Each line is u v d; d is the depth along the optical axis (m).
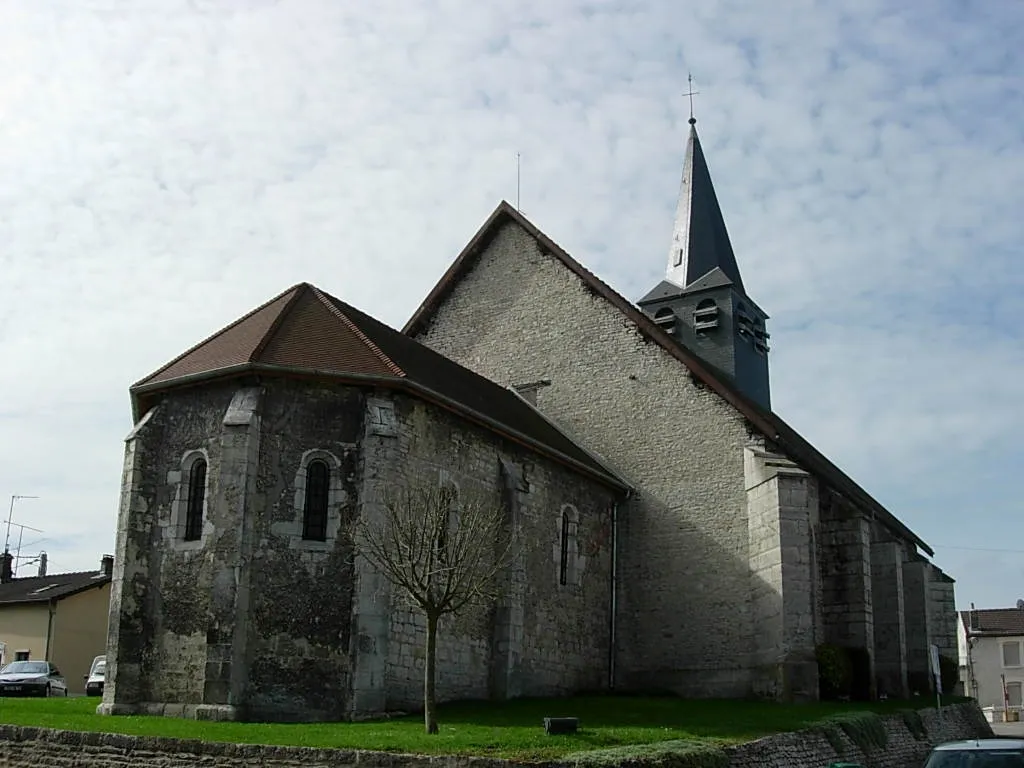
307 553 17.98
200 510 18.70
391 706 17.94
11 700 20.08
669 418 26.33
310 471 18.50
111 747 13.94
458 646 19.91
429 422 19.77
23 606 39.16
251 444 18.03
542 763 12.79
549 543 23.08
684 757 13.89
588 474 24.67
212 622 17.27
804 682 22.11
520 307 29.09
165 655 17.97
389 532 17.94
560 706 19.73
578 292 28.33
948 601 32.09
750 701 22.45
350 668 17.44
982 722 27.95
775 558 22.95
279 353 18.81
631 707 20.11
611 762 13.02
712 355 32.34
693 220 35.56
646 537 25.98
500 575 21.17
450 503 19.92
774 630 22.73
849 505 24.95
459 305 30.11
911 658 29.61
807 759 16.95
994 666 59.22
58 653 38.12
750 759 15.41
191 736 13.92
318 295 21.41
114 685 17.84
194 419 19.11
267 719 17.11
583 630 24.25
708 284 33.00
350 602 17.78
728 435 25.45
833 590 24.70
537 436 23.36
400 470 18.72
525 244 29.52
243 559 17.50
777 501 23.11
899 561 26.88
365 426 18.48
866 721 19.69
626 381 27.11
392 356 20.44
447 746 13.66
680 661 24.75
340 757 13.04
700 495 25.48
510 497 21.48
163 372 20.30
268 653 17.44
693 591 25.02
